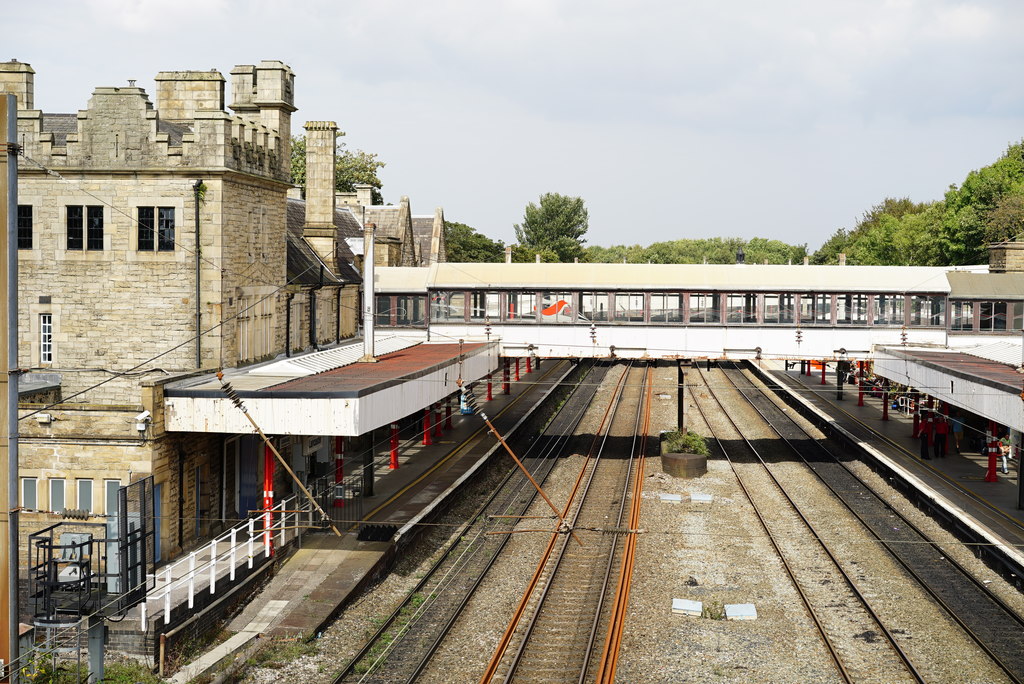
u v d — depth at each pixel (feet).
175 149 89.04
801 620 70.69
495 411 166.91
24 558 76.54
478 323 141.90
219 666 61.93
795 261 546.26
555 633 67.05
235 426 78.69
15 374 43.78
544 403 178.70
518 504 105.91
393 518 92.48
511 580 79.20
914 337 138.10
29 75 92.02
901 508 103.50
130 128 89.35
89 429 76.74
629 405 186.19
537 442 144.15
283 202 109.60
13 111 42.96
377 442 138.41
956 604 73.31
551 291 139.74
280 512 84.48
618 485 115.14
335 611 71.00
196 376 84.69
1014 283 148.46
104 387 89.20
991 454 109.91
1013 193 261.44
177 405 78.95
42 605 64.69
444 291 142.92
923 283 137.08
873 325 137.39
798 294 135.95
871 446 132.87
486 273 141.38
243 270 96.63
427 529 94.63
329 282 130.41
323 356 104.73
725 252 555.28
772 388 213.66
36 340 91.35
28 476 77.46
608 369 257.75
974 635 66.33
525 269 141.28
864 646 65.62
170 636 62.13
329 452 115.24
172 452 79.92
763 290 135.33
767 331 135.85
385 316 153.69
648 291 136.67
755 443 144.87
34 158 90.07
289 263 119.85
